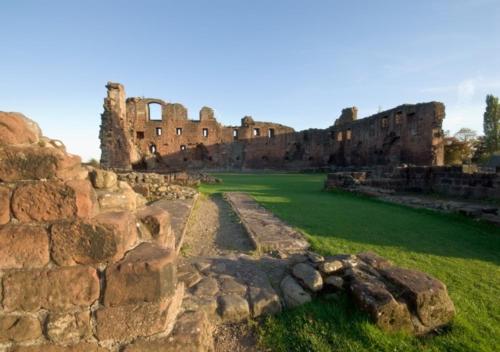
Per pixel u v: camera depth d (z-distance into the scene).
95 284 1.96
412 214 8.09
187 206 8.55
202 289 3.06
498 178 10.84
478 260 4.38
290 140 43.81
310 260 3.67
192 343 2.04
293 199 10.85
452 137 36.44
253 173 35.78
